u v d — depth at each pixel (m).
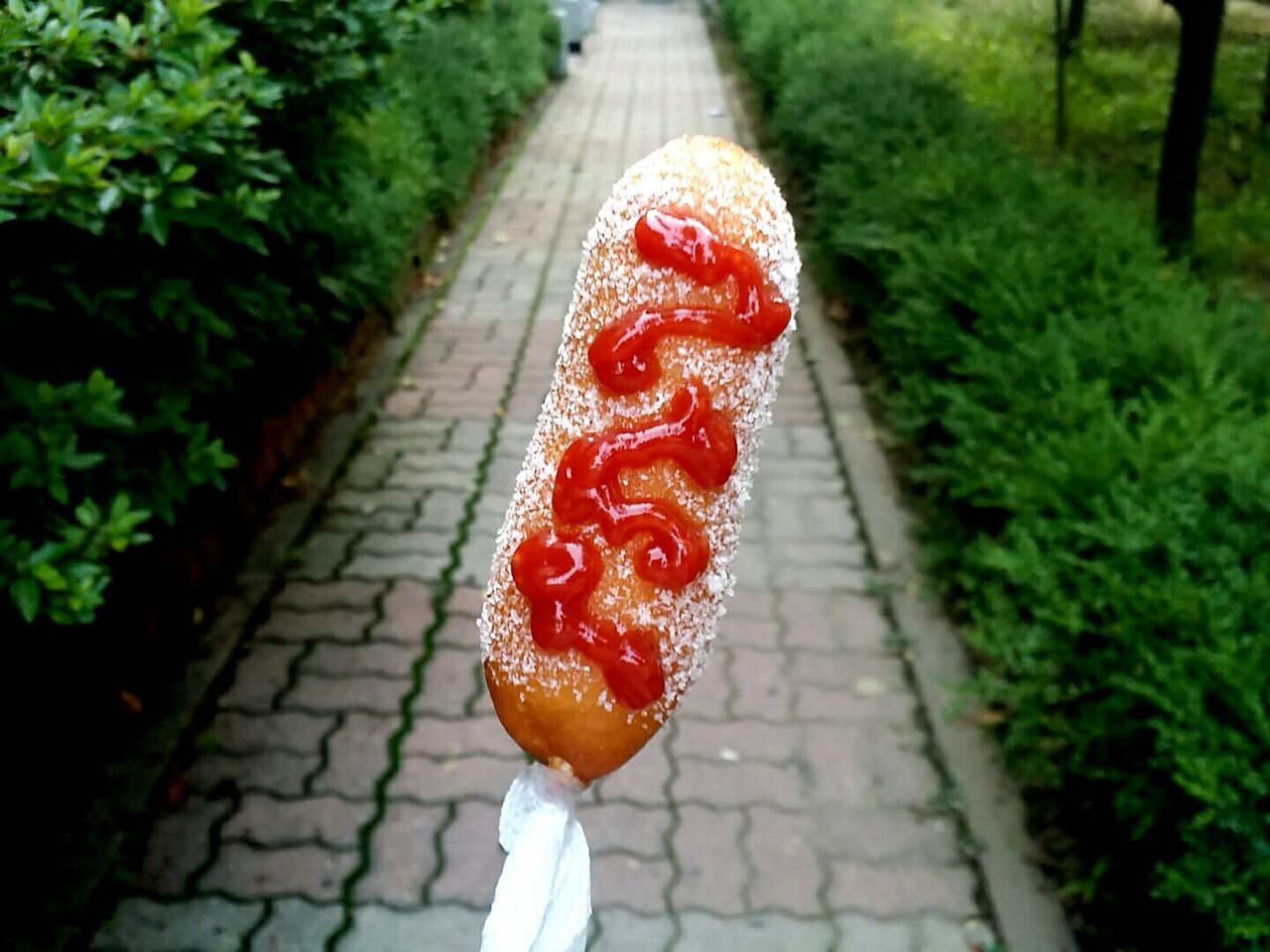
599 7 4.46
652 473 0.22
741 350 0.22
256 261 0.67
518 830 0.24
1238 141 1.60
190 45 0.51
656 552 0.22
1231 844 0.38
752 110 2.22
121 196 0.44
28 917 0.47
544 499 0.23
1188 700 0.40
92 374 0.44
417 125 1.28
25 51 0.46
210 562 0.69
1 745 0.50
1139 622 0.45
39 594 0.40
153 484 0.52
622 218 0.22
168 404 0.53
